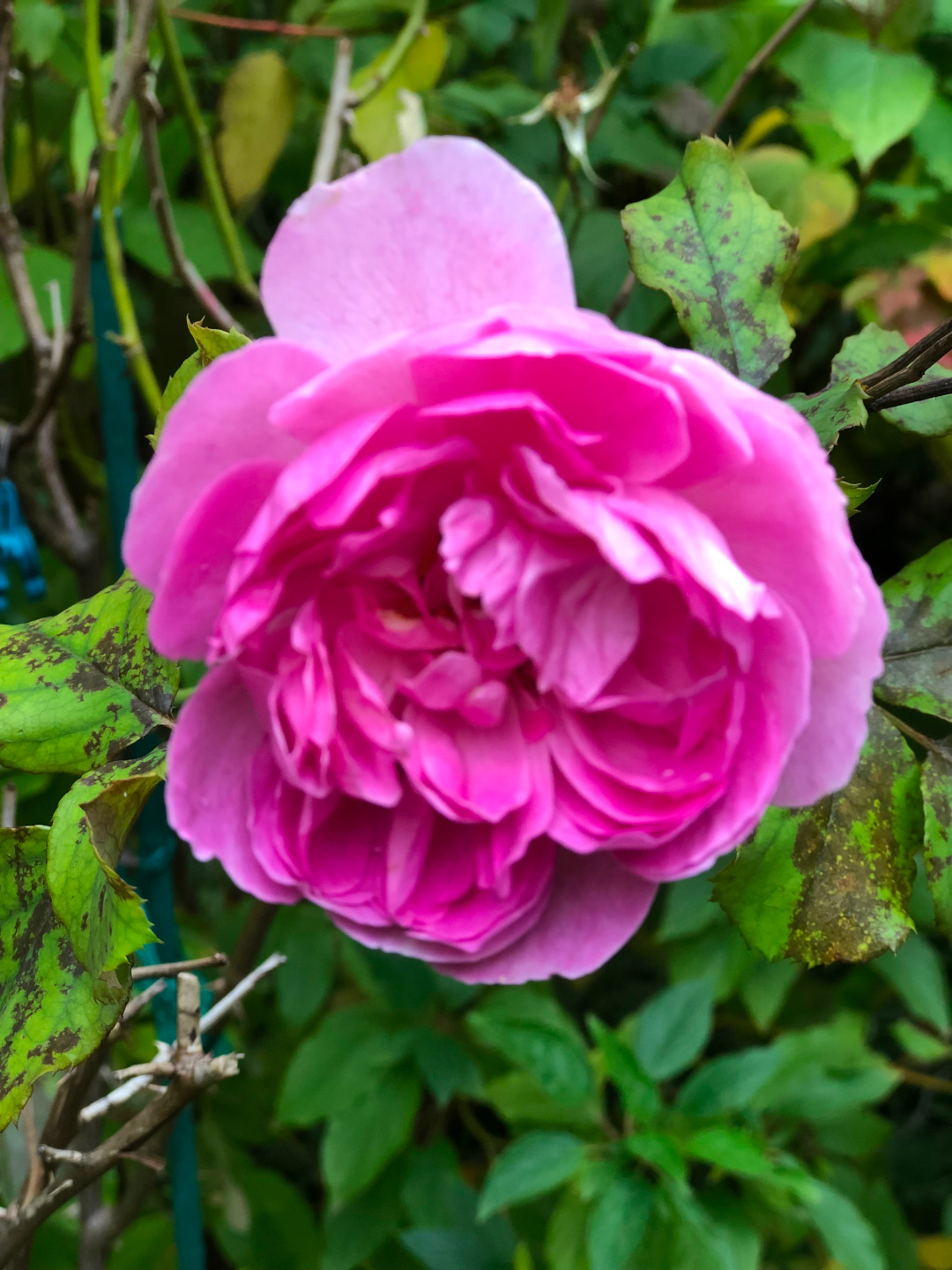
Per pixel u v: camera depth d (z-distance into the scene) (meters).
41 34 0.38
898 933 0.22
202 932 0.51
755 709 0.19
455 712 0.21
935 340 0.24
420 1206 0.47
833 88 0.40
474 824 0.21
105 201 0.31
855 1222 0.45
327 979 0.49
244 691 0.20
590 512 0.18
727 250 0.25
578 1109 0.46
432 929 0.20
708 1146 0.41
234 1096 0.54
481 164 0.19
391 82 0.40
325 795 0.19
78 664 0.23
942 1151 0.72
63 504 0.40
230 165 0.38
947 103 0.44
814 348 0.51
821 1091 0.48
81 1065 0.28
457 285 0.20
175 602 0.19
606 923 0.21
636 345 0.18
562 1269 0.44
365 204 0.19
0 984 0.22
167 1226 0.49
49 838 0.21
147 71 0.32
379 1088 0.47
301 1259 0.50
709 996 0.46
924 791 0.23
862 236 0.45
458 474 0.19
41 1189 0.28
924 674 0.24
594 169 0.49
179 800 0.19
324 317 0.20
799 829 0.23
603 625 0.20
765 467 0.19
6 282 0.41
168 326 0.45
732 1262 0.40
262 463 0.19
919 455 0.55
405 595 0.20
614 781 0.20
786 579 0.19
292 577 0.19
